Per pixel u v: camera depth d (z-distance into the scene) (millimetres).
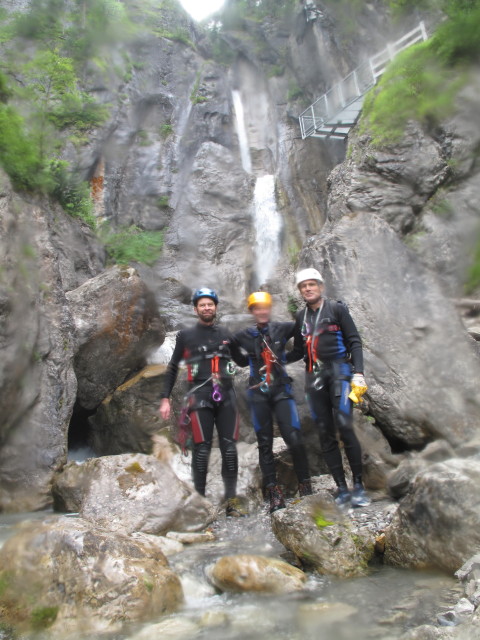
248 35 24672
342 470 4129
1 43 14977
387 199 9023
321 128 16703
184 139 19516
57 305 6422
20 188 6836
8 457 5312
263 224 17672
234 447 4309
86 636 2314
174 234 16750
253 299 4246
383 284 6719
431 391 5504
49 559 2631
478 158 9133
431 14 13578
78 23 17969
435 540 2910
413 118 9445
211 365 4285
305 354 4195
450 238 8570
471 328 6926
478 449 4891
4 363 5297
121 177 17062
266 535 3807
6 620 2447
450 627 2045
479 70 9641
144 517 3959
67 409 5984
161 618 2492
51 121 12945
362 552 3137
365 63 14500
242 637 2252
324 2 18750
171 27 22516
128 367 7648
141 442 6453
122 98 18078
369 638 2162
